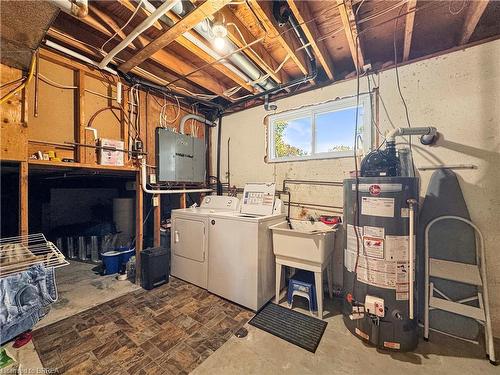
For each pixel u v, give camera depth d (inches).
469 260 67.2
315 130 102.6
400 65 81.3
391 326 59.2
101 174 107.5
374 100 86.0
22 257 42.9
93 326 67.1
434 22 69.0
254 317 73.4
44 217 140.9
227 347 59.5
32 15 47.6
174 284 96.8
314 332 66.0
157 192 106.1
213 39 67.4
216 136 137.3
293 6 55.5
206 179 138.2
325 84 97.6
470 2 60.9
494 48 65.8
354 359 56.1
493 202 65.7
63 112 80.7
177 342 61.1
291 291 80.4
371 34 75.4
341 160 94.2
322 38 75.1
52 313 73.3
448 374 51.8
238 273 81.3
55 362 53.3
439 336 64.8
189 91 115.7
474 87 68.5
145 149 106.3
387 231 60.1
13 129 66.1
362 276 63.6
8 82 65.1
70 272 108.3
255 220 78.4
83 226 140.3
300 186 104.0
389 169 65.0
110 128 94.4
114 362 53.8
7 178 102.0
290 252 78.6
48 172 97.0
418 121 77.3
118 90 94.8
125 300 82.7
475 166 68.1
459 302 65.2
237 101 115.5
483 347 60.2
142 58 80.1
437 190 72.4
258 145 118.9
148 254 92.4
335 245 90.4
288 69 99.1
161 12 56.2
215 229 88.7
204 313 75.3
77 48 80.0
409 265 59.1
